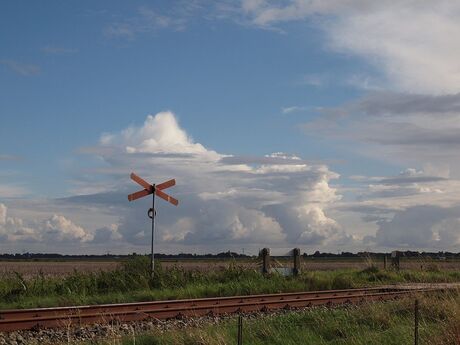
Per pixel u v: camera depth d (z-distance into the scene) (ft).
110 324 55.01
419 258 128.88
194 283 84.84
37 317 54.44
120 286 80.07
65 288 76.84
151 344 45.62
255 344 44.42
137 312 58.44
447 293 59.67
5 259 591.37
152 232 85.51
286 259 115.14
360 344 44.62
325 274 106.52
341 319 52.90
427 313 54.80
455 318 45.78
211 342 42.68
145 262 87.45
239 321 38.24
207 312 63.10
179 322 58.13
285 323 51.37
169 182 87.56
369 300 69.87
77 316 55.06
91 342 47.42
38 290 75.66
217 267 97.30
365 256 126.62
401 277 109.09
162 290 79.30
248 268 93.76
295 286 88.22
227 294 79.82
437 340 43.47
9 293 74.33
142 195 85.46
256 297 71.61
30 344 47.70
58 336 51.19
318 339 46.73
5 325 51.47
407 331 46.09
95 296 73.26
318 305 71.92
